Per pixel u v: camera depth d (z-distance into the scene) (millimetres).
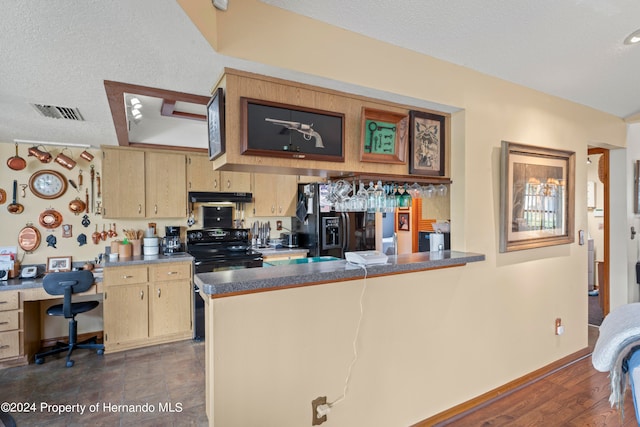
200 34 1321
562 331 2893
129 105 2857
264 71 1649
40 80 1754
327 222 4148
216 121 1654
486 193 2422
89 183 3645
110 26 1263
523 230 2572
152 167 3723
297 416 1682
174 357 3125
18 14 1174
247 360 1549
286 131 1729
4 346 2898
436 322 2162
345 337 1823
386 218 4754
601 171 4055
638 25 1793
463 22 1743
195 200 3887
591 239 5250
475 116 2350
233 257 3773
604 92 2781
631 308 1073
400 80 1989
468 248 2324
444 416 2180
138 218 3809
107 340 3219
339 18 1695
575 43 1979
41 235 3434
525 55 2125
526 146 2549
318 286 1736
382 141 2061
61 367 2934
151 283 3402
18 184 3357
